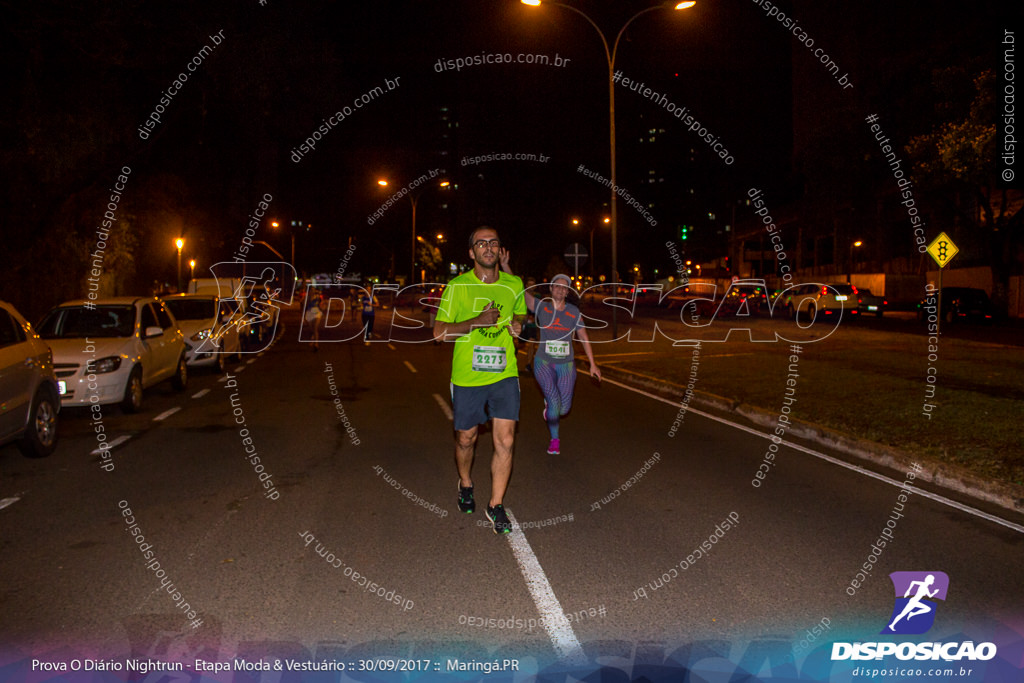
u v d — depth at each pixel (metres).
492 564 5.03
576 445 8.99
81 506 6.38
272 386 14.70
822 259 81.00
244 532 5.69
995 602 4.45
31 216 20.28
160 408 11.90
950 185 32.31
